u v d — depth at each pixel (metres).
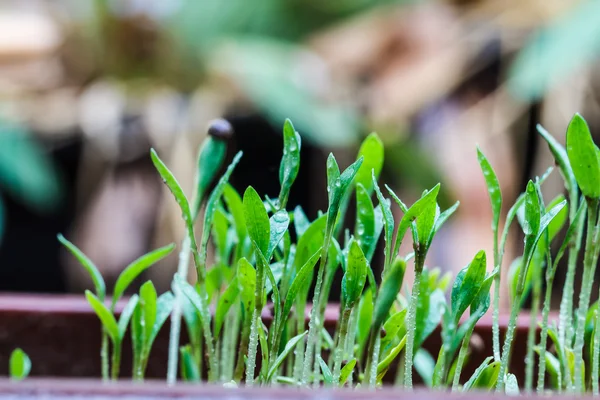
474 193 0.73
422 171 0.76
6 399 0.21
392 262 0.26
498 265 0.27
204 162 0.29
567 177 0.28
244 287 0.26
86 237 0.80
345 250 0.27
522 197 0.27
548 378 0.31
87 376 0.32
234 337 0.29
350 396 0.21
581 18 0.69
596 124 0.78
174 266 0.77
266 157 0.80
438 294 0.28
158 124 0.81
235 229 0.29
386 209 0.26
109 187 0.81
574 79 0.76
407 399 0.21
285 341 0.28
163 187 0.79
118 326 0.28
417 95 0.78
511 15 0.79
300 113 0.77
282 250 0.28
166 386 0.21
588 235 0.26
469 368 0.31
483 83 0.79
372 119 0.78
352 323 0.27
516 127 0.78
